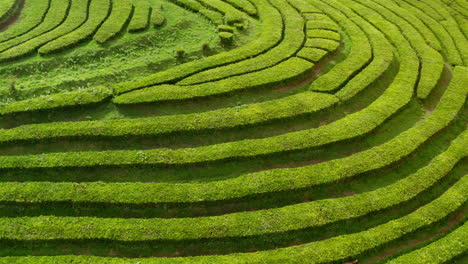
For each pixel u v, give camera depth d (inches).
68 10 1301.7
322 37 1179.3
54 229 681.0
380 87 1027.3
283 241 695.7
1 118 874.1
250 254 661.9
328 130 867.4
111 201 719.1
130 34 1165.7
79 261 645.3
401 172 821.9
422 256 667.4
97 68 1039.6
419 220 718.5
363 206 733.3
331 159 837.8
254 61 1051.9
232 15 1252.5
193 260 650.8
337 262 657.6
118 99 904.3
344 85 1003.3
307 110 907.4
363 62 1072.2
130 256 671.8
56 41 1095.6
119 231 679.7
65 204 724.7
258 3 1355.8
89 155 790.5
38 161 775.1
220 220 701.3
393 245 695.7
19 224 688.4
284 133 881.5
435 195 784.3
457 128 944.3
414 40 1234.6
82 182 759.7
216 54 1102.4
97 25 1182.9
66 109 888.3
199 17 1282.0
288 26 1228.5
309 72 1034.1
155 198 724.7
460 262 677.3
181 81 972.6
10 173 770.2
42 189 732.7
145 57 1085.1
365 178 800.9
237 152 805.9
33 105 878.4
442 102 990.4
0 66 1028.5
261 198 751.7
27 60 1054.4
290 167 818.2
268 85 976.3
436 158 837.8
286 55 1080.8
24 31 1182.9
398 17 1381.6
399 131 914.1
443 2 1583.4
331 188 778.8
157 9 1295.5
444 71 1122.0
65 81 960.9
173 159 787.4
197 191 739.4
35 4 1330.0
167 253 677.9
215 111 892.6
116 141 837.2
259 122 874.8
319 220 708.0
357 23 1299.2
